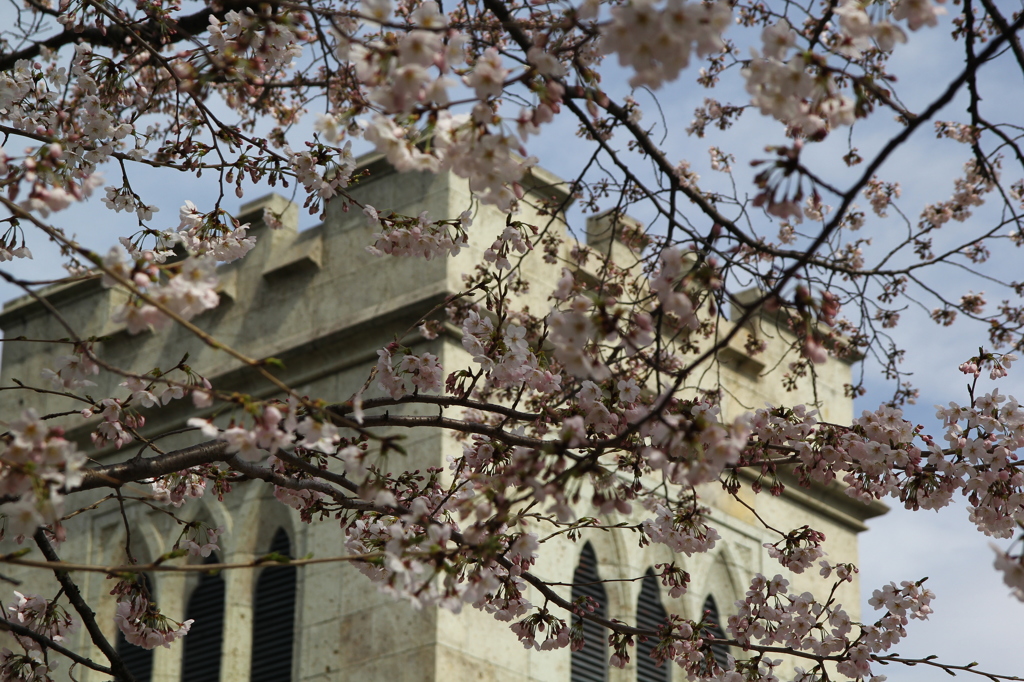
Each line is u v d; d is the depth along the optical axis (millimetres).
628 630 8359
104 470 7227
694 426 5555
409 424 7742
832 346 11000
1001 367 9164
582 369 5633
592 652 17797
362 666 16453
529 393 14508
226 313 19656
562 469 5844
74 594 7883
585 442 6344
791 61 5402
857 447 8180
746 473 20172
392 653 16250
